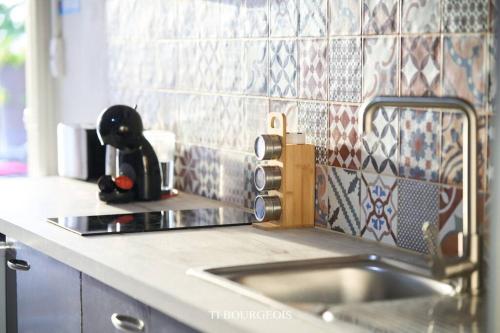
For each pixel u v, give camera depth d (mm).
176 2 3211
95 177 3449
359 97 2312
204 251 2121
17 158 4160
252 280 1919
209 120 3055
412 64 2129
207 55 3043
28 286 2551
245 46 2814
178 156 3277
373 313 1628
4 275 2742
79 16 3887
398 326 1544
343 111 2375
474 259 1695
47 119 4109
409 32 2133
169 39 3275
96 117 3824
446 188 2037
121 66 3621
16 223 2520
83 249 2141
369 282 2031
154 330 1829
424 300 1709
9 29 4113
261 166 2445
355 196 2340
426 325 1554
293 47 2572
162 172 3092
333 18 2396
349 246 2209
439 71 2045
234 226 2486
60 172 3588
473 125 1672
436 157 2064
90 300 2146
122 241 2246
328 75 2428
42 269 2436
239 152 2881
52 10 4035
